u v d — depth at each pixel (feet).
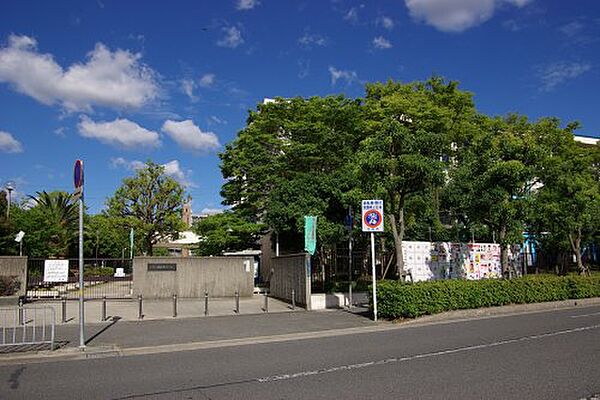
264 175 86.02
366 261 87.25
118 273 89.56
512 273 80.07
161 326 48.52
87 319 54.49
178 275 78.02
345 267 86.99
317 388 23.67
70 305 67.62
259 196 89.61
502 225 63.21
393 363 29.14
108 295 79.56
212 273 79.51
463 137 84.79
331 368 28.19
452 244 73.26
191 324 49.98
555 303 63.82
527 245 109.09
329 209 75.46
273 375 26.78
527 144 60.75
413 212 74.23
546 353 31.35
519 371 26.37
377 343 37.09
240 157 87.20
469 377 25.20
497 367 27.45
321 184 75.00
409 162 51.03
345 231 72.64
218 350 36.37
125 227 126.62
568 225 75.66
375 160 51.90
